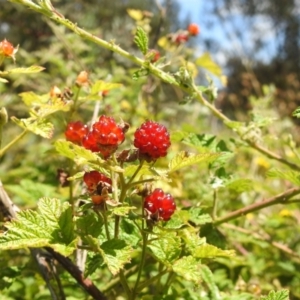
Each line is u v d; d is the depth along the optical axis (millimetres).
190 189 334
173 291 217
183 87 260
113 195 157
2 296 252
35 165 380
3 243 146
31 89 554
